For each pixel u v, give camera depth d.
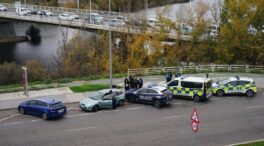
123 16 74.50
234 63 55.91
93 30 68.38
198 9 67.31
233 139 23.78
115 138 23.91
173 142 23.22
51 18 74.44
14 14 79.31
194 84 32.09
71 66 53.72
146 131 25.14
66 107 31.08
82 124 26.69
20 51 83.88
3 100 32.81
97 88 36.44
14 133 24.97
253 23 53.06
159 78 41.28
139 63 59.88
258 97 33.66
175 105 31.31
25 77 33.69
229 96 34.12
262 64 53.44
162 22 61.38
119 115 28.72
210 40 59.16
